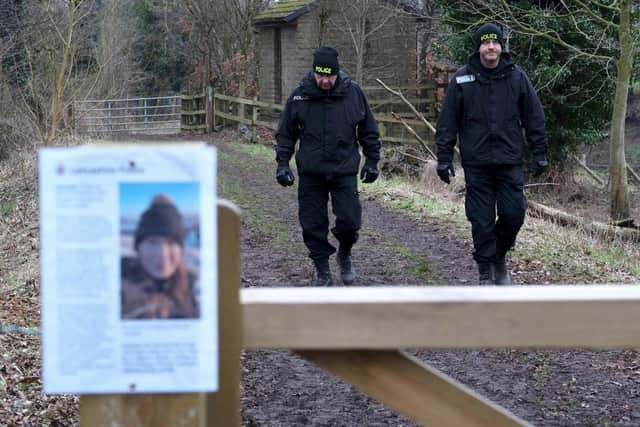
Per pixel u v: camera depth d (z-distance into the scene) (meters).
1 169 24.16
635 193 30.80
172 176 3.01
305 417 7.55
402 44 44.62
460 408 3.47
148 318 3.04
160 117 55.16
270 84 49.47
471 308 3.37
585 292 3.43
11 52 27.11
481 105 10.90
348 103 11.23
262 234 16.36
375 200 21.84
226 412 3.39
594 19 24.16
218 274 3.33
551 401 7.98
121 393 3.10
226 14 52.00
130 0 55.59
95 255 3.02
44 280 3.02
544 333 3.37
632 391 8.25
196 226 3.02
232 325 3.35
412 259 14.07
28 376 8.66
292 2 47.94
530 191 28.84
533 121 11.04
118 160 3.01
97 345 3.04
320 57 11.02
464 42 29.86
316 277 12.70
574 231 17.67
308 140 11.29
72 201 3.01
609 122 30.58
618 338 3.37
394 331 3.37
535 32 24.31
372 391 3.46
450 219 18.38
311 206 11.53
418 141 30.69
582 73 29.05
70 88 26.34
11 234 17.73
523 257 14.46
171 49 66.75
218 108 46.75
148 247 3.02
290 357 9.27
